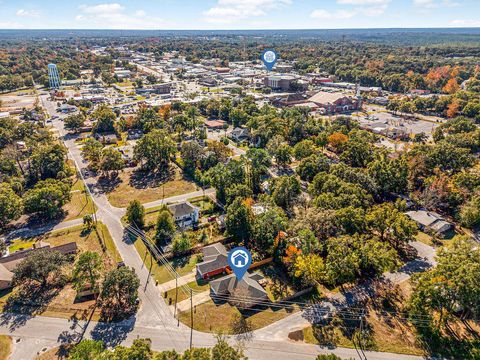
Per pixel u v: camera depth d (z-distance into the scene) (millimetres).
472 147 140625
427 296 62250
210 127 186000
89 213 103250
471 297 58750
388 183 106375
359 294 71812
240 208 86938
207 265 76938
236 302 68812
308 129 158250
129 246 87312
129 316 65938
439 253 71688
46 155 124750
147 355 51750
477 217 91812
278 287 73625
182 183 123688
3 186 103812
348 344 60406
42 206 96375
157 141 134000
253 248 86250
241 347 55031
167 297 70750
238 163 113188
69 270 77188
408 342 60906
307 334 62344
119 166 126812
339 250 71125
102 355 49844
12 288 73312
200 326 63812
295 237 79625
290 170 132500
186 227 95375
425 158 118625
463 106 198375
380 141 163000
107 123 173750
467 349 59438
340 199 89812
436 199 101750
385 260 70562
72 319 65062
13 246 86938
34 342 60062
